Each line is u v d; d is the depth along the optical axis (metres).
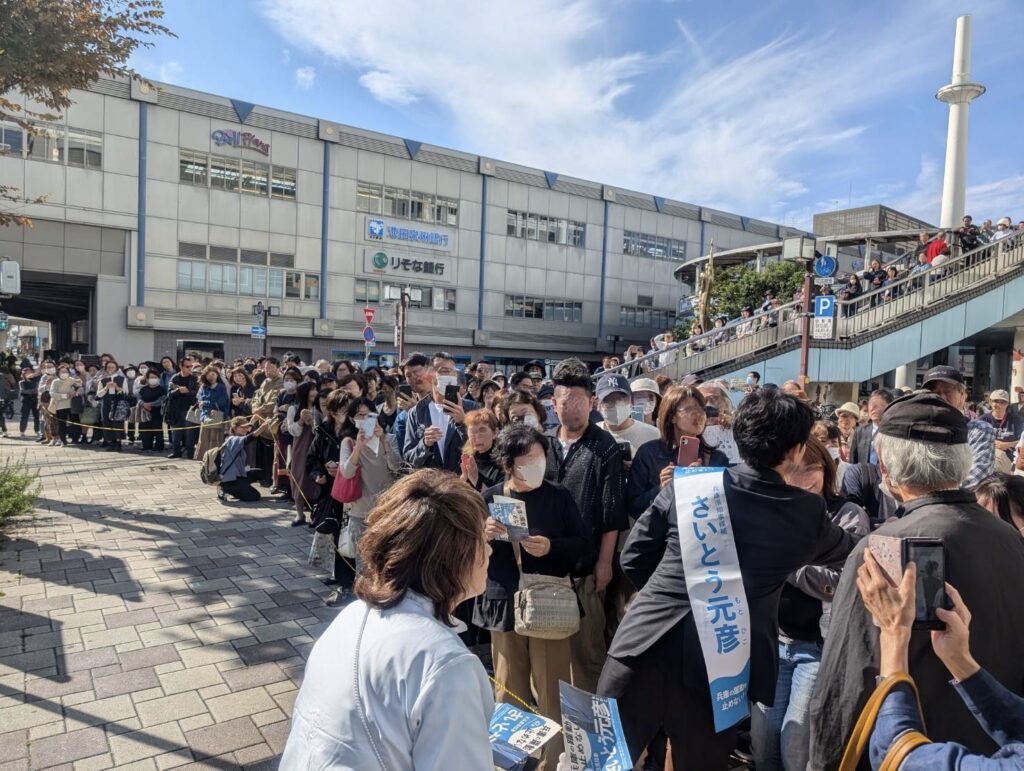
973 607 1.49
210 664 3.81
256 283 26.09
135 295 23.50
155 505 7.70
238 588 5.02
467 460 3.81
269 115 26.12
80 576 5.19
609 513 3.21
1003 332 17.64
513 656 3.02
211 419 10.50
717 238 40.09
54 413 12.49
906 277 13.91
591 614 3.23
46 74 7.63
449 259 30.97
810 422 2.20
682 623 2.19
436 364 6.23
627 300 36.84
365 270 28.62
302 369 10.37
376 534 1.41
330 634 1.38
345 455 4.59
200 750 2.99
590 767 2.11
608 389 3.94
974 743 1.43
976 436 4.34
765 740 2.56
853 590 1.63
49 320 38.84
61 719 3.20
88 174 22.56
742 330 14.48
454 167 30.91
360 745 1.19
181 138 24.33
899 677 1.35
